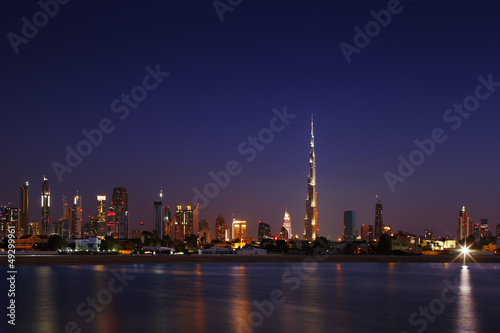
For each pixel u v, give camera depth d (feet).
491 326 229.25
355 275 560.61
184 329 217.56
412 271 648.79
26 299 315.99
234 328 220.02
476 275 568.41
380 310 273.75
